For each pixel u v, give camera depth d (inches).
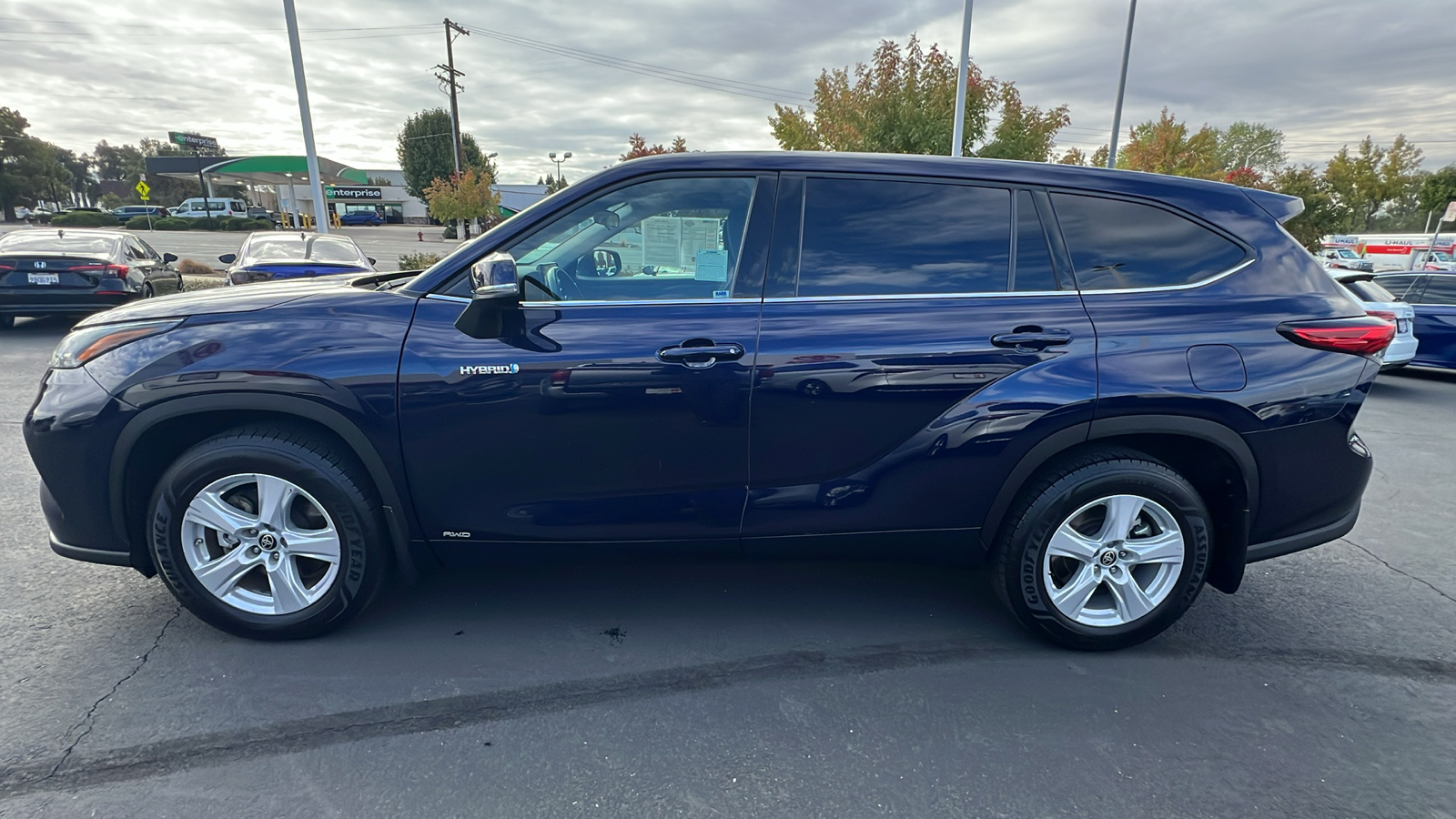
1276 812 83.0
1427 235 1151.6
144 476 106.8
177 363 98.9
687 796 83.0
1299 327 107.3
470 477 103.7
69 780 82.3
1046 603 110.3
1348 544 161.6
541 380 100.4
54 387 102.5
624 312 103.0
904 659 111.7
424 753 88.5
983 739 93.9
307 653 108.2
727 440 104.3
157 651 107.3
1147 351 105.0
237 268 377.1
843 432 105.1
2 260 357.4
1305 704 103.1
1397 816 82.8
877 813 81.3
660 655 111.1
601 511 106.4
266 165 2172.7
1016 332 104.8
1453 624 126.6
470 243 106.7
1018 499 109.7
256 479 103.1
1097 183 111.0
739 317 103.8
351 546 105.7
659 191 108.2
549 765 87.4
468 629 116.7
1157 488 107.3
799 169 108.5
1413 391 370.0
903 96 638.5
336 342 100.2
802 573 139.7
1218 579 115.3
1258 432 106.1
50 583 125.8
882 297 106.0
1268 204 113.7
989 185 110.0
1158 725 97.5
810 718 97.3
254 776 83.9
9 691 97.3
